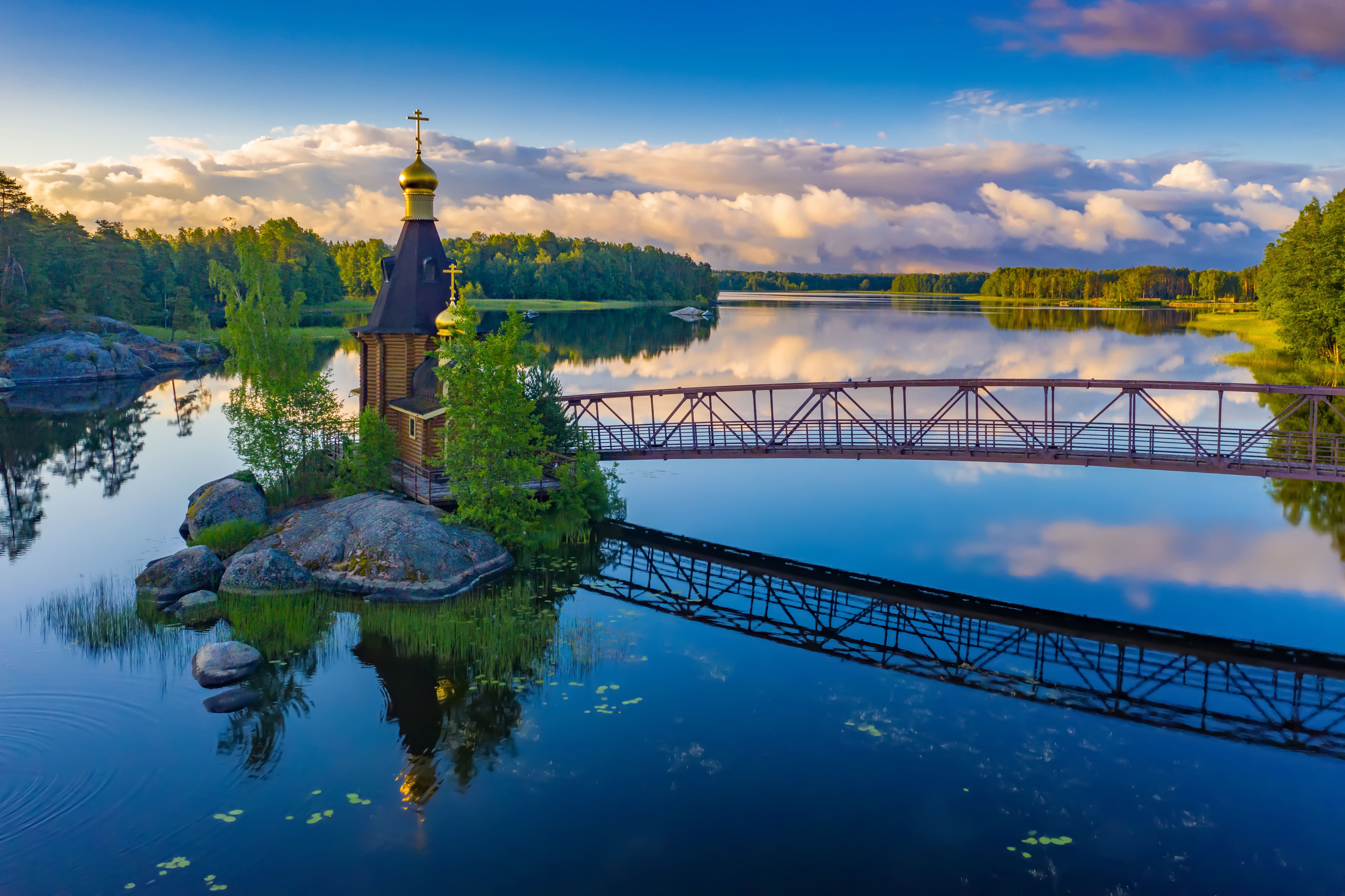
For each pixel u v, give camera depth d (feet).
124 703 68.95
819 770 59.00
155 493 142.10
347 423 127.95
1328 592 96.68
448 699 69.92
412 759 60.85
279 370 185.57
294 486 123.65
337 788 57.06
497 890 46.98
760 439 129.18
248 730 64.80
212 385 295.28
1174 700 70.33
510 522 106.93
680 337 439.22
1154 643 82.79
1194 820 53.11
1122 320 578.25
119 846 50.85
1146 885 47.01
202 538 103.71
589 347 386.73
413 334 123.75
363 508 102.89
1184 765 59.72
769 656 78.95
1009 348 366.63
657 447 132.46
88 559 106.11
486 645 79.97
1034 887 46.88
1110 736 63.93
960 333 463.01
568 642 81.61
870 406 229.66
